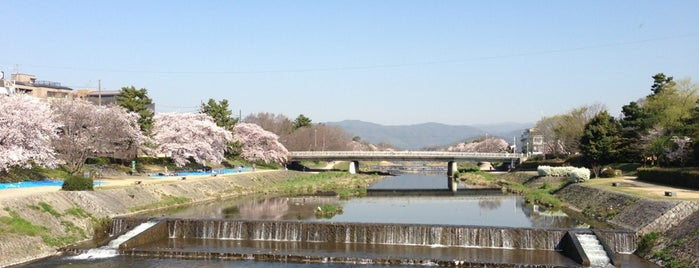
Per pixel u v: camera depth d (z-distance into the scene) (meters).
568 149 141.38
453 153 163.62
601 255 46.81
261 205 81.25
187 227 56.53
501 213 73.62
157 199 75.50
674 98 109.06
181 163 108.75
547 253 49.00
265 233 55.16
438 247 51.50
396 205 83.88
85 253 48.72
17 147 65.19
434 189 118.38
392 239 53.16
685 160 88.12
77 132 80.88
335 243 53.38
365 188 113.44
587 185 83.62
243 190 102.25
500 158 167.75
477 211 75.94
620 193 67.62
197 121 118.94
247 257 48.19
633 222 55.50
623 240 49.62
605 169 99.75
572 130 139.62
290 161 164.12
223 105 148.75
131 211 65.94
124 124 88.12
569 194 87.56
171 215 66.56
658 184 79.81
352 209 77.62
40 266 43.97
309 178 131.38
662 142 93.38
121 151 93.62
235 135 148.62
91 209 58.72
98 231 55.44
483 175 149.75
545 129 170.38
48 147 71.12
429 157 161.25
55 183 69.69
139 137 94.50
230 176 110.38
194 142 112.00
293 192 105.12
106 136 82.69
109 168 94.81
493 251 49.81
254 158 149.12
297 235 54.62
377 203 86.75
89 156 91.62
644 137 102.75
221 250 49.69
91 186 63.78
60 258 46.81
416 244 52.66
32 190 60.06
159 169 110.69
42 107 73.25
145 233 52.59
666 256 44.28
